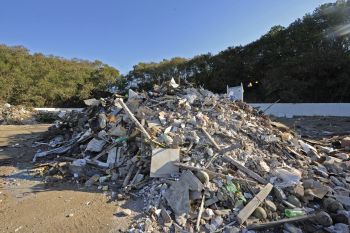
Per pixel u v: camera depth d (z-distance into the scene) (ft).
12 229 15.57
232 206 17.26
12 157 29.17
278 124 32.58
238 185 18.57
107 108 32.30
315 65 77.41
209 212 16.46
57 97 101.91
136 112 28.48
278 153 24.40
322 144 31.60
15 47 108.37
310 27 88.89
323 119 62.03
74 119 34.27
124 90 111.45
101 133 26.96
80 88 108.68
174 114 27.20
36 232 15.25
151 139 22.68
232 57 100.17
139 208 17.46
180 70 107.55
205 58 105.70
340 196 18.65
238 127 26.45
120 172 22.09
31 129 51.44
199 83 99.96
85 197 19.27
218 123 26.55
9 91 91.30
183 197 17.11
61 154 27.76
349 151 30.22
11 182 22.33
